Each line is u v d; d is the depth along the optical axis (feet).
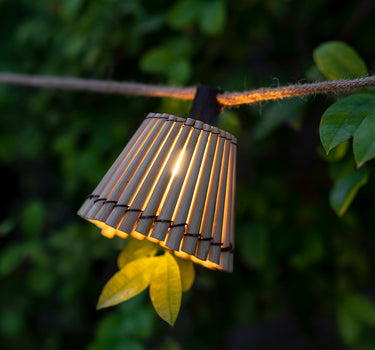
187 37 4.72
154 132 3.03
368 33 5.16
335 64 3.35
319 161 5.38
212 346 5.91
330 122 3.11
